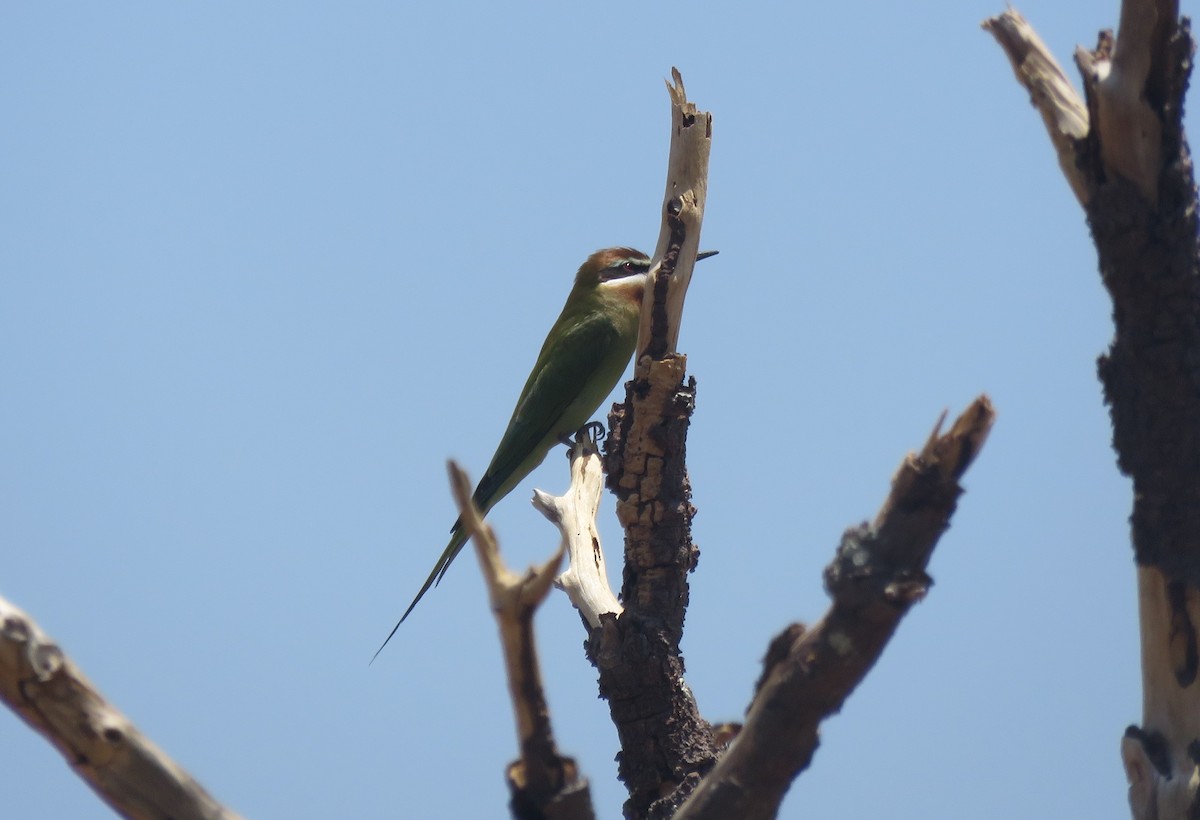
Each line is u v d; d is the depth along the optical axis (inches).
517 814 238.7
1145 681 300.8
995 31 311.1
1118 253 288.0
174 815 233.8
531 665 228.1
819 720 248.5
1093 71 283.1
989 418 231.5
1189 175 285.7
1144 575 299.6
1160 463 293.7
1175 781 287.6
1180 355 288.2
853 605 237.1
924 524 235.5
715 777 257.3
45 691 225.3
